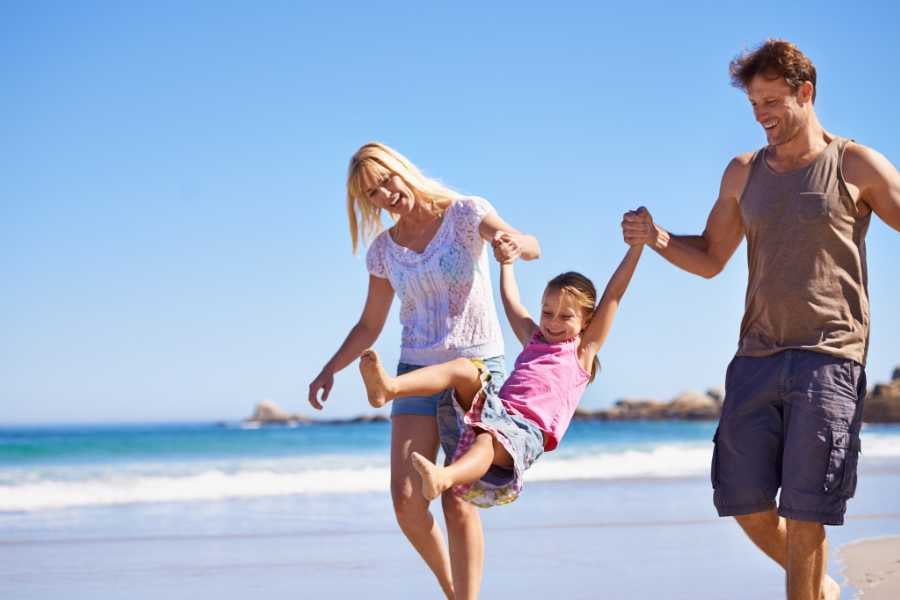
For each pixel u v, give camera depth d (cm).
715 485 384
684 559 610
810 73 366
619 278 397
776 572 568
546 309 396
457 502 405
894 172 362
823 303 362
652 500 961
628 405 6016
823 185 364
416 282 429
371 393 353
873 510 847
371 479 1320
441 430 417
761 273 374
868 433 3103
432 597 509
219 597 509
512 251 384
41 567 597
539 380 385
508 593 508
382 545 680
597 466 1578
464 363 389
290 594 516
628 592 511
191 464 1905
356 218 445
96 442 2616
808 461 355
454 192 441
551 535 710
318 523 810
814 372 360
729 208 401
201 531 761
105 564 607
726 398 384
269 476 1380
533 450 367
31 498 1091
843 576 527
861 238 368
